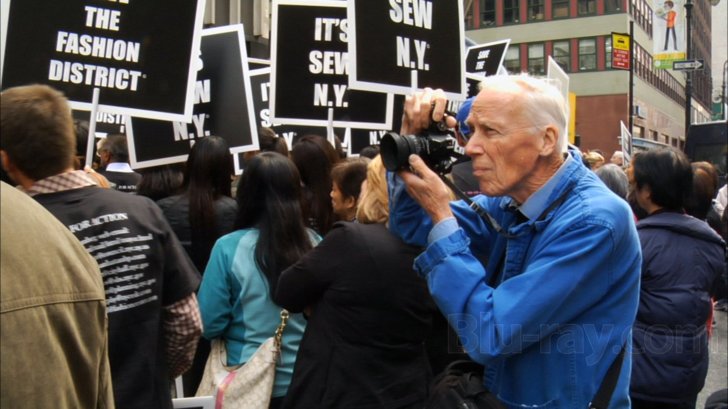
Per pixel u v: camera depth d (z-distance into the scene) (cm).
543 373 170
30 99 204
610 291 170
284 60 467
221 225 348
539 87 167
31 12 331
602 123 3806
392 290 236
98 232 214
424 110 187
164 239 229
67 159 213
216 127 446
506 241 185
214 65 450
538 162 170
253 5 1230
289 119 469
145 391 218
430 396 185
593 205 165
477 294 167
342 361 235
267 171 284
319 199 366
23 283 127
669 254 271
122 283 216
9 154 204
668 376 268
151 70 354
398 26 376
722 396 228
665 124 5025
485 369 184
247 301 280
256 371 270
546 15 3888
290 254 280
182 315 237
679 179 279
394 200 210
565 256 162
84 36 341
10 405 122
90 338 139
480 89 174
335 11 470
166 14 358
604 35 3772
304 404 239
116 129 550
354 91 475
